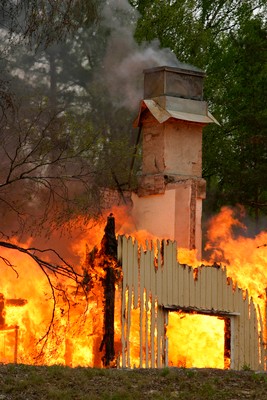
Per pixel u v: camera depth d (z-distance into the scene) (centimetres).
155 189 2525
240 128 3816
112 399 1234
